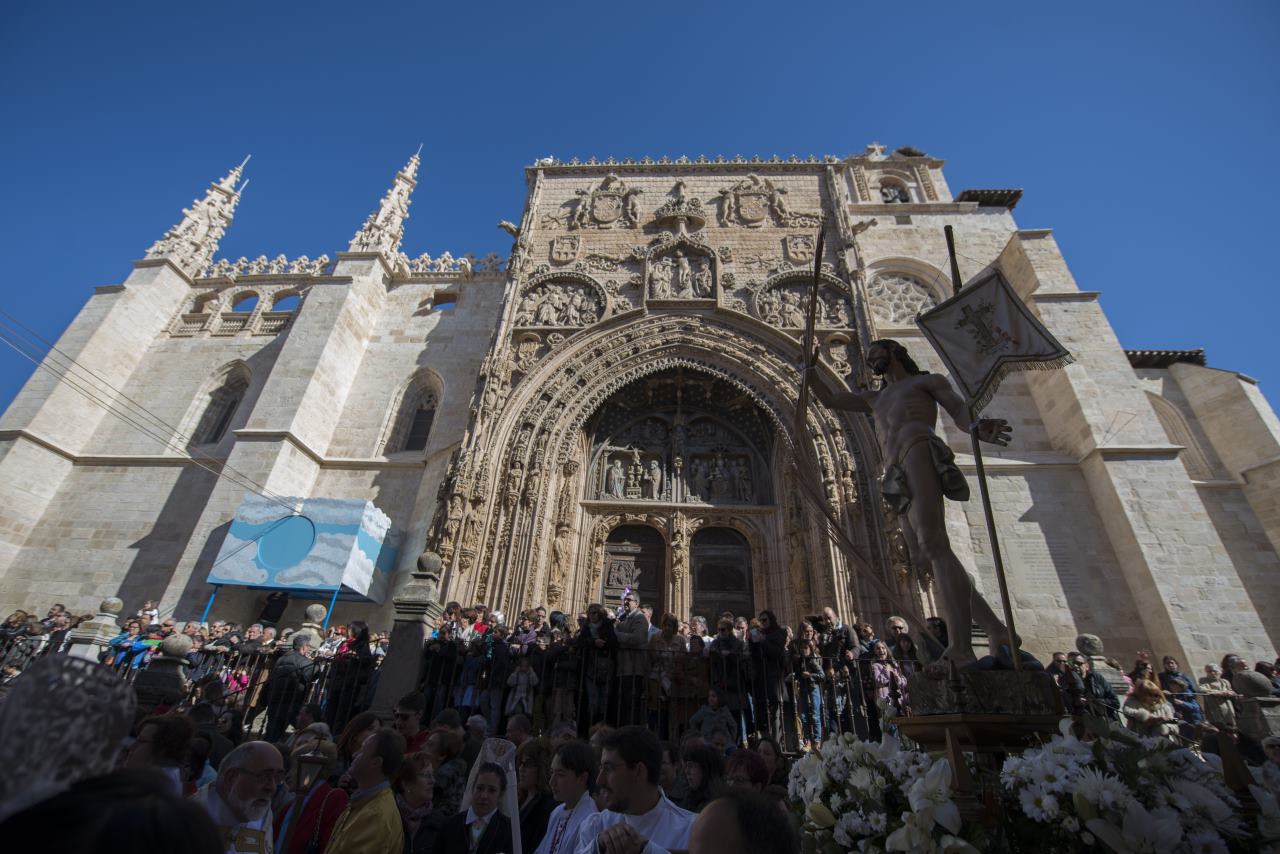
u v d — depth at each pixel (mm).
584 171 28953
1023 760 3789
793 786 4910
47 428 24031
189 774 6488
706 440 24359
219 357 27406
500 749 5559
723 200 27188
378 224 29953
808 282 24406
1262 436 22234
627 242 26359
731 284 24406
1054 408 22203
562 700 11172
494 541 19469
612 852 3279
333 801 5727
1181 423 23969
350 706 11438
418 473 23859
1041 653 18234
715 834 2486
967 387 5711
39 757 1380
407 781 6504
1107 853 3426
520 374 22922
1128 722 10367
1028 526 20125
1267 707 11047
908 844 3781
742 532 21953
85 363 25375
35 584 21859
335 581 18797
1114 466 19766
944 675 4590
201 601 19406
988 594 19172
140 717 9773
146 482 24125
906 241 27688
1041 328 5391
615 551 21906
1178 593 17516
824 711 11086
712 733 9508
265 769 4895
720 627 11492
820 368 21359
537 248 26438
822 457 19891
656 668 11859
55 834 1280
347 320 26234
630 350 23094
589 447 23984
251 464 21859
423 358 26750
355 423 25297
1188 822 3357
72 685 1544
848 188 30453
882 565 18234
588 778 5234
